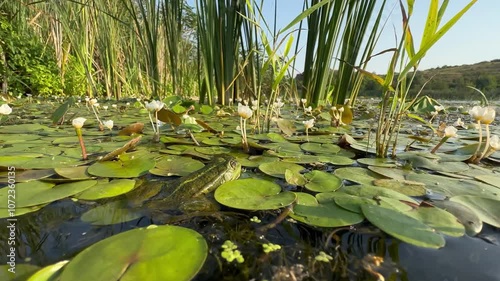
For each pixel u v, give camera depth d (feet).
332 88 4.11
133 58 4.97
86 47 4.18
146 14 3.76
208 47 3.18
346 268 0.50
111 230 0.59
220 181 0.84
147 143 1.42
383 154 1.28
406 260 0.52
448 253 0.54
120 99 4.54
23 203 0.68
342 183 0.88
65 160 1.04
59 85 4.87
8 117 2.19
